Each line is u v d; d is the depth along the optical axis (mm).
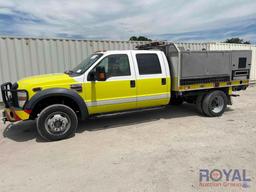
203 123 6137
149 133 5430
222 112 6883
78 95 5141
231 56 6801
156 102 6148
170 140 4891
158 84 6066
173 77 6285
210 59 6461
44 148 4648
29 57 9156
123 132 5566
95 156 4176
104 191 3025
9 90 5121
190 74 6219
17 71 9047
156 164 3764
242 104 8633
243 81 7164
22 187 3197
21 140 5191
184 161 3842
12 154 4387
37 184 3264
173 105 8430
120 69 5594
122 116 7129
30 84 4871
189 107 8203
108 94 5477
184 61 6074
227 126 5789
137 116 7090
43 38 9266
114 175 3445
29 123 6609
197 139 4895
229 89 7023
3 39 8695
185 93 6496
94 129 5875
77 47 9891
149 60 5965
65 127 5133
